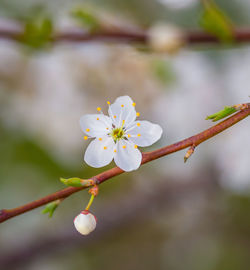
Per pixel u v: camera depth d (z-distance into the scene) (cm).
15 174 48
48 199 32
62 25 43
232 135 45
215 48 41
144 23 47
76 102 46
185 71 46
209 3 39
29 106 47
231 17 46
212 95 46
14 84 47
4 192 48
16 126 48
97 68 45
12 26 41
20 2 46
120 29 41
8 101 47
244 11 47
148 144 33
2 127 48
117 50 45
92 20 41
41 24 41
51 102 47
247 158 45
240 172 45
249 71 45
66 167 48
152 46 41
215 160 46
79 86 46
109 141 33
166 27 41
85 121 33
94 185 32
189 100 46
